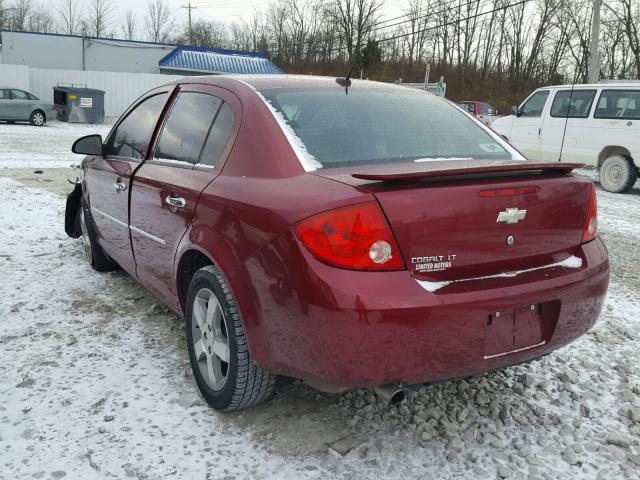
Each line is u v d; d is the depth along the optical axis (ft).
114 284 15.49
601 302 9.32
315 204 7.55
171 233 10.45
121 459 8.36
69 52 111.55
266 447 8.72
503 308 7.95
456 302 7.55
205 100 11.00
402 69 188.03
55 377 10.52
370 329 7.23
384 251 7.38
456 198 7.75
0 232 20.75
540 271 8.54
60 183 33.06
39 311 13.52
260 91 9.98
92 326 12.78
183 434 8.97
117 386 10.28
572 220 8.95
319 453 8.63
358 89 11.00
